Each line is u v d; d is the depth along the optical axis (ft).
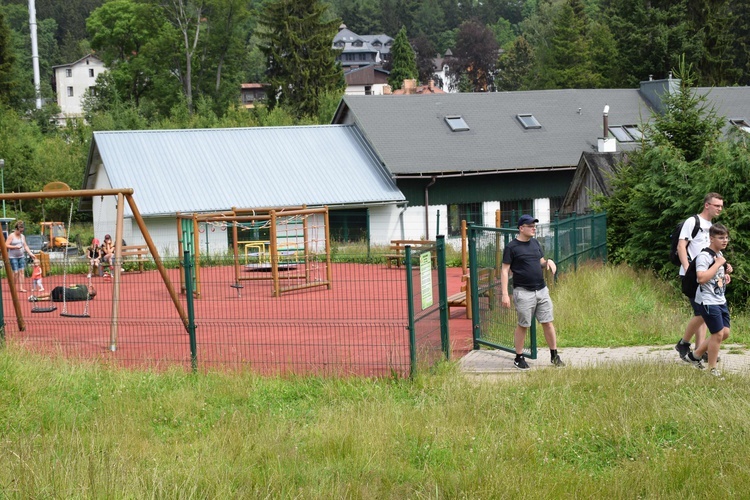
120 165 116.67
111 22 269.23
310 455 25.77
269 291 74.49
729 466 23.58
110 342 42.78
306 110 241.55
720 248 34.27
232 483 22.86
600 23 276.62
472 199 132.16
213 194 114.52
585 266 66.69
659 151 68.23
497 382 34.06
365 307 59.41
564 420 28.17
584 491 22.26
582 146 142.82
